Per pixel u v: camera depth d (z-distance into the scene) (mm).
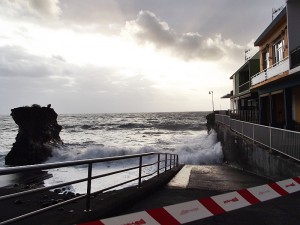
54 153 35688
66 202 4930
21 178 17031
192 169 17094
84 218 5172
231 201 4133
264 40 23094
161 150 31922
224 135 25750
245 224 5500
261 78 21641
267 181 11688
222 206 4047
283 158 11078
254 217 5918
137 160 27000
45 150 35594
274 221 5688
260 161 13922
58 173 19859
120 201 6434
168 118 154500
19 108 35812
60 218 5230
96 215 5434
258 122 25156
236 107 39594
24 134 35125
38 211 4281
